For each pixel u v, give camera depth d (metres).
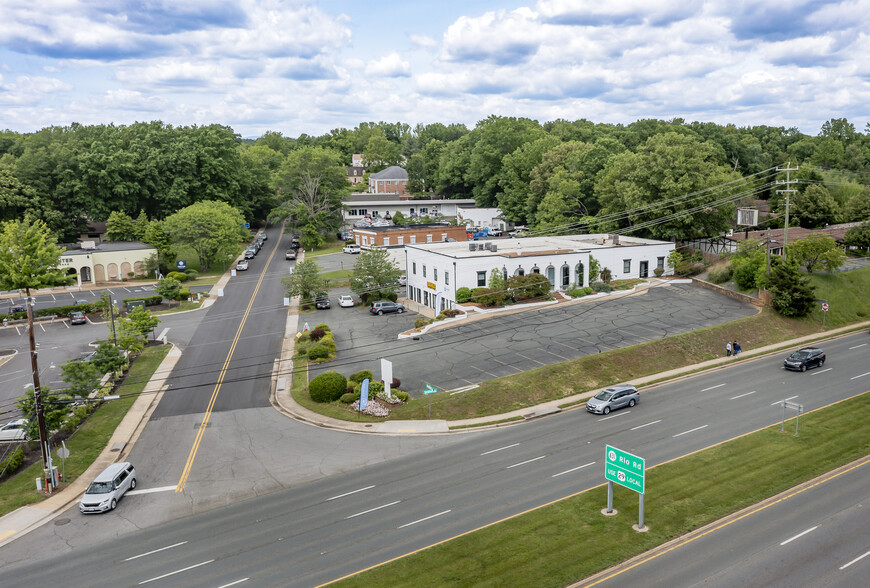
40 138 112.44
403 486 29.31
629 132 135.38
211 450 34.81
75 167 103.12
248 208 124.31
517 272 64.06
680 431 34.97
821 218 89.00
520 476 29.84
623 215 82.81
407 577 21.50
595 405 38.72
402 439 35.72
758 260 63.78
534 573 21.48
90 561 23.86
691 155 76.38
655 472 29.66
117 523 27.05
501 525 25.00
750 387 42.38
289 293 68.50
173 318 66.38
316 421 38.75
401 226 108.19
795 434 33.72
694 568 21.55
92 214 102.12
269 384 45.88
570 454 32.34
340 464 32.41
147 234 90.06
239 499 28.83
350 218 134.50
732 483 28.30
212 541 24.92
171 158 108.00
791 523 24.61
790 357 46.53
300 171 115.00
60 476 32.09
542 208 100.62
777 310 58.09
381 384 41.94
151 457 34.16
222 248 90.50
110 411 41.09
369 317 63.88
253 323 63.34
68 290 80.31
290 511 27.27
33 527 27.12
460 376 44.09
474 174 136.25
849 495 26.88
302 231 119.19
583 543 23.44
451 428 37.12
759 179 124.38
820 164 128.12
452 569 21.89
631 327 53.84
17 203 91.62
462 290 61.66
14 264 43.84
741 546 22.97
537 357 46.97
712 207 76.69
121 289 80.62
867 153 137.00
